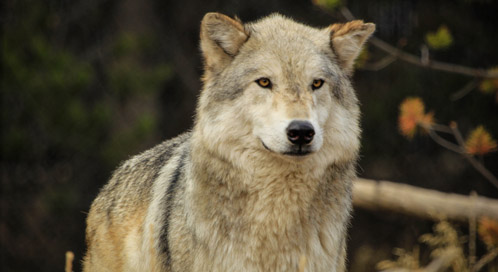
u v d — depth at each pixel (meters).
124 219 11.14
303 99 9.36
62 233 24.31
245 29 9.94
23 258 24.06
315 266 9.56
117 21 28.80
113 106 26.56
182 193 9.84
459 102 24.09
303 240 9.48
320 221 9.64
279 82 9.49
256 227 9.40
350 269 23.56
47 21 24.88
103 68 27.09
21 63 23.34
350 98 10.19
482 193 24.44
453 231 14.24
